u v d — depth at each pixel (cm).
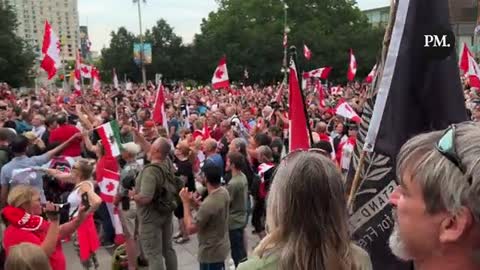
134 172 697
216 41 7388
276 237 195
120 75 7656
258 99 3070
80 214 457
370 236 271
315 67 6925
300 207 189
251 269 193
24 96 3319
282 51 7038
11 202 430
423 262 117
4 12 5684
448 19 257
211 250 563
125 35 7775
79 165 667
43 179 839
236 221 660
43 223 439
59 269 438
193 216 589
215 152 822
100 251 830
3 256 510
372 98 291
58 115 1223
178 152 870
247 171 821
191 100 2961
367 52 6981
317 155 202
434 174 110
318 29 7519
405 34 258
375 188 269
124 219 664
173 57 7450
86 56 5000
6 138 820
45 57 1642
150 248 616
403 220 118
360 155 287
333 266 188
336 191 193
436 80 259
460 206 106
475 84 1948
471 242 108
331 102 2495
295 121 384
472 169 104
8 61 5422
